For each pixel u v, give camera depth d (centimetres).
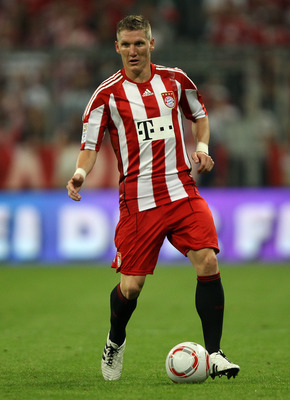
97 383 1600
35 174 5025
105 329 2533
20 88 5344
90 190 4944
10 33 6425
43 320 2744
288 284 3822
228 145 5112
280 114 5194
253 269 4519
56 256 4884
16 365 1870
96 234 4888
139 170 1655
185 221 1636
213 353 1605
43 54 5241
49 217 4909
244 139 5119
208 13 6462
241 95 5203
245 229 4900
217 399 1383
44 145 5072
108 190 4941
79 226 4897
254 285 3788
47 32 6394
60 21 6388
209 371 1571
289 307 3061
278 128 5188
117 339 1653
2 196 4956
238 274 4269
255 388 1505
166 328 2548
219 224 4909
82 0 6469
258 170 5112
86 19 6438
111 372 1652
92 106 1670
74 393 1462
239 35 6366
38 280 4069
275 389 1495
